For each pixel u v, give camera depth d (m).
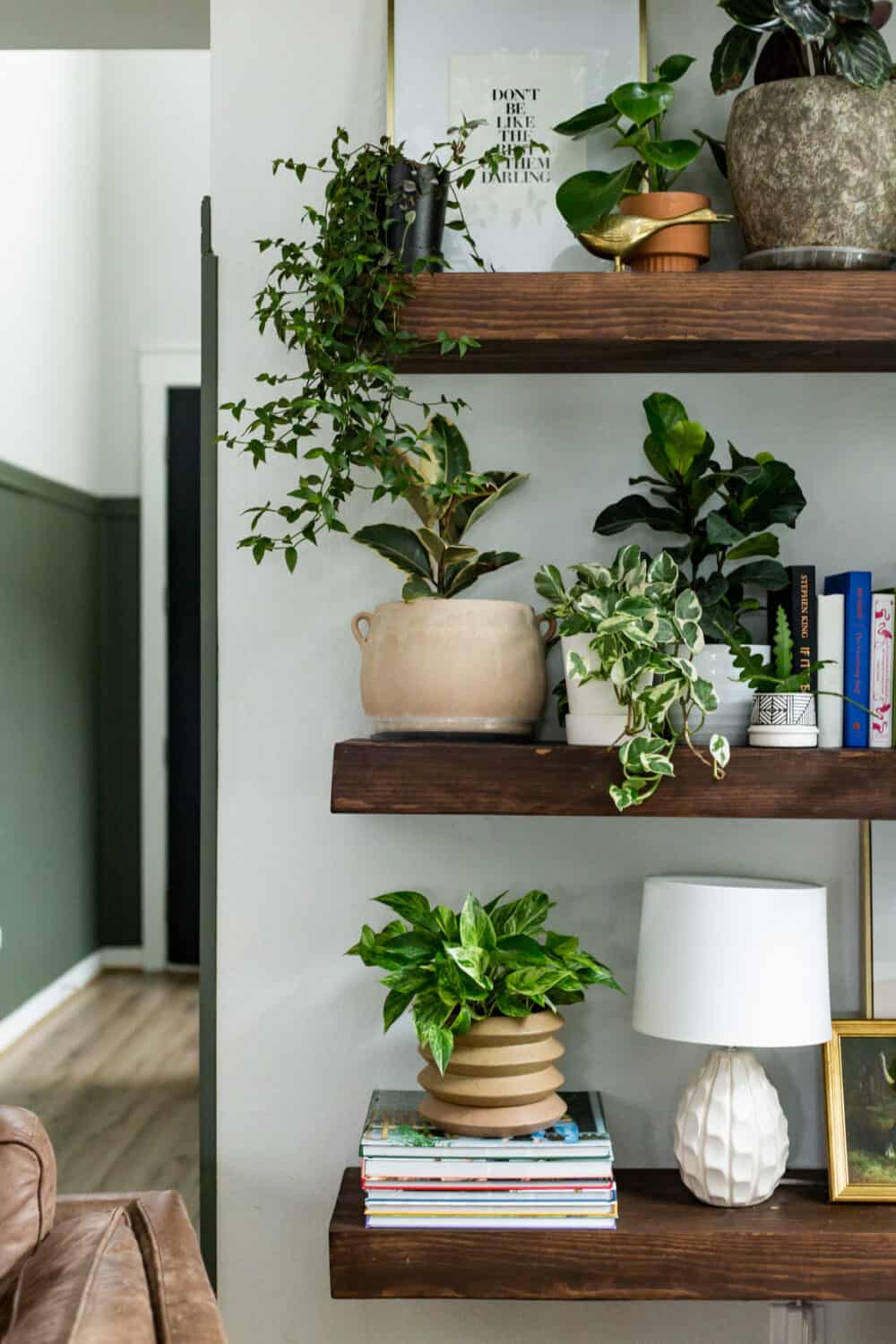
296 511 1.88
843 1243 1.79
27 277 5.07
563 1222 1.81
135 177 5.98
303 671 2.09
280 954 2.10
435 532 2.02
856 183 1.82
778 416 2.09
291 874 2.10
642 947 1.91
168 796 5.99
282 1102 2.10
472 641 1.85
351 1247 1.81
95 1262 1.35
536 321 1.81
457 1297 1.80
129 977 5.95
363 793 1.83
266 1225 2.10
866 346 1.86
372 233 1.83
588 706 1.83
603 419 2.09
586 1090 2.09
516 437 2.09
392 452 1.85
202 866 2.11
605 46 2.04
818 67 1.90
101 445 6.03
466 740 1.86
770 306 1.80
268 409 1.83
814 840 2.09
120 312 6.00
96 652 6.01
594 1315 2.08
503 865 2.10
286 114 2.09
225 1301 2.10
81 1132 3.89
